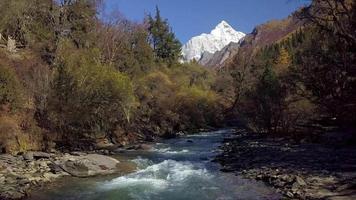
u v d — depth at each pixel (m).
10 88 29.03
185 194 17.91
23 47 45.06
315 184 17.44
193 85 74.44
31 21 49.00
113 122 42.09
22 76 32.75
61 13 51.47
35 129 29.80
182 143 40.88
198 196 17.50
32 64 35.12
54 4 51.72
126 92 41.81
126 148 35.81
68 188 18.92
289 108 41.66
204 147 36.88
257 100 43.09
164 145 38.91
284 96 41.22
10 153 26.67
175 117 57.53
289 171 20.84
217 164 26.14
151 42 86.50
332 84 38.47
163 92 60.44
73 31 53.06
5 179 19.55
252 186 18.78
